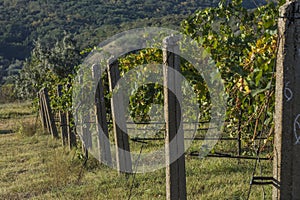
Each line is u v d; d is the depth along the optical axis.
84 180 7.84
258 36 5.88
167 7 86.56
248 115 5.69
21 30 95.00
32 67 24.12
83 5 103.00
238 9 6.09
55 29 91.38
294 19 2.80
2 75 74.50
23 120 21.09
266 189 6.17
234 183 6.65
